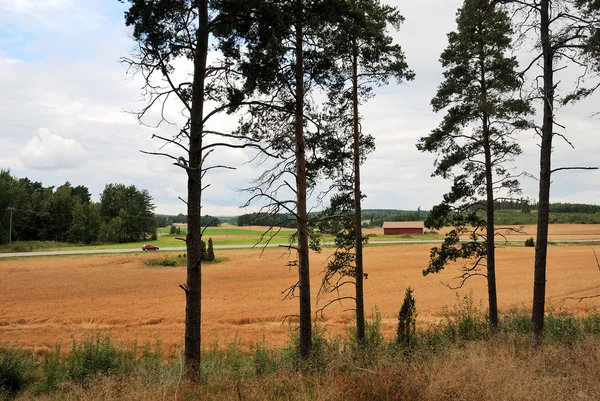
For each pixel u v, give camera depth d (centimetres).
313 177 1229
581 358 662
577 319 1358
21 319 2503
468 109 1554
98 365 1130
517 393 503
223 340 1962
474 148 1606
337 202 1367
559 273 4322
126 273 4822
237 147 819
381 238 11494
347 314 2527
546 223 1045
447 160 1606
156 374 787
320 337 1243
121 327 2295
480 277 4216
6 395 972
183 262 5638
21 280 4253
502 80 1412
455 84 1554
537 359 671
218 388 667
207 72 866
